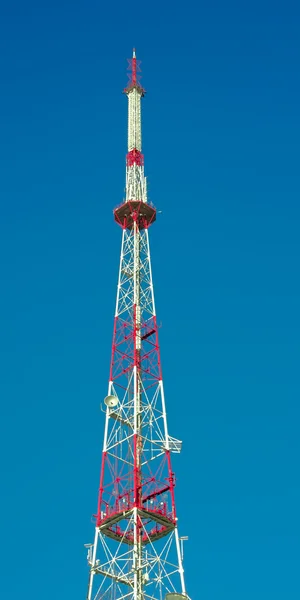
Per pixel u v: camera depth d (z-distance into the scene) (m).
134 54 134.25
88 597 90.69
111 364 106.62
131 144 124.75
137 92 130.62
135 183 119.88
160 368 105.94
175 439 101.19
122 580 92.75
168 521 95.75
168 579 91.94
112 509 96.62
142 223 118.12
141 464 100.00
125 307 111.06
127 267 114.25
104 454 100.31
